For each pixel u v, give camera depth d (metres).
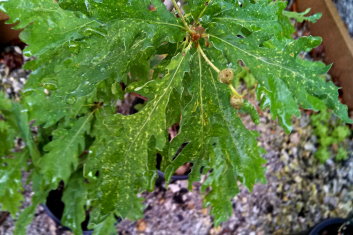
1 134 0.38
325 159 0.63
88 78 0.22
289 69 0.23
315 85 0.23
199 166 0.28
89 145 0.42
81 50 0.21
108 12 0.20
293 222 0.61
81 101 0.34
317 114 0.63
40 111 0.35
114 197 0.24
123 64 0.22
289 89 0.23
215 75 0.24
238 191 0.31
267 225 0.60
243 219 0.60
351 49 0.60
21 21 0.23
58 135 0.37
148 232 0.57
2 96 0.38
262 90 0.25
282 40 0.26
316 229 0.52
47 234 0.54
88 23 0.23
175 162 0.26
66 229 0.51
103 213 0.25
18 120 0.38
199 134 0.25
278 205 0.61
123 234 0.56
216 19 0.23
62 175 0.37
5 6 0.23
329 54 0.64
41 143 0.43
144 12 0.21
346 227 0.52
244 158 0.27
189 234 0.58
